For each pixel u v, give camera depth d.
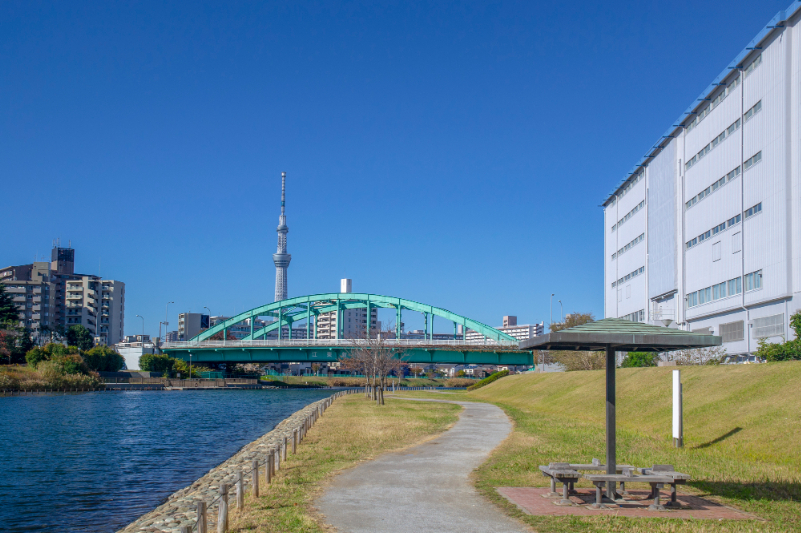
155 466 29.92
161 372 138.62
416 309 135.62
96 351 128.75
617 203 88.94
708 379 33.06
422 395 80.38
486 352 107.81
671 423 29.00
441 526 12.58
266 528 12.71
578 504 14.61
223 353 134.88
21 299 175.88
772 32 49.72
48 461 31.45
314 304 153.38
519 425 34.12
